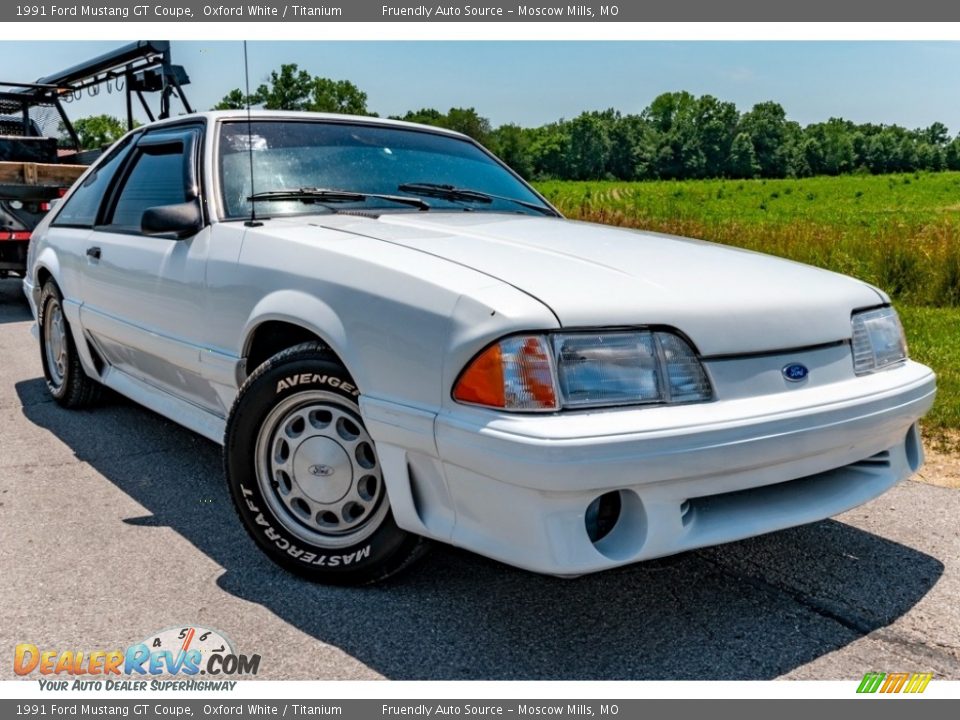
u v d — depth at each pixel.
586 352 2.16
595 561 2.12
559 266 2.47
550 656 2.36
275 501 2.79
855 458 2.51
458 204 3.54
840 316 2.57
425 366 2.28
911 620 2.58
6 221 8.31
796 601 2.68
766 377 2.34
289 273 2.72
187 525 3.21
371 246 2.66
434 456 2.27
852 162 99.62
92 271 4.02
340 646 2.40
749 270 2.68
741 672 2.29
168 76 8.30
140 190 3.88
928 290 9.45
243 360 2.93
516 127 101.62
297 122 3.61
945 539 3.16
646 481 2.11
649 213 16.97
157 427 4.49
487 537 2.23
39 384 5.44
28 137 10.50
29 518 3.26
